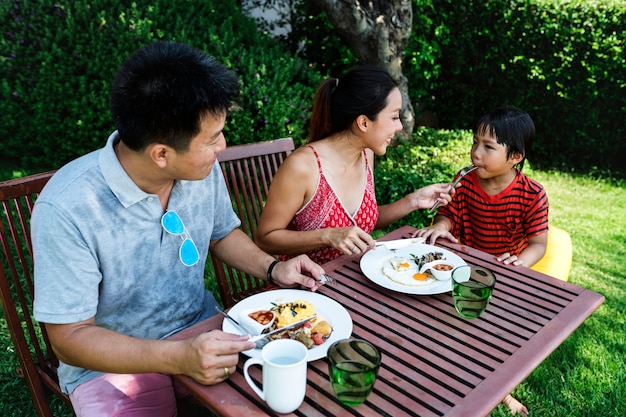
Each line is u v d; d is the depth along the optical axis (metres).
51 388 1.63
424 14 5.54
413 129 5.52
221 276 2.11
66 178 1.35
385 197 4.21
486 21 5.48
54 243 1.29
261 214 2.08
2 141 4.79
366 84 1.92
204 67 1.25
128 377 1.50
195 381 1.18
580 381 2.45
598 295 1.54
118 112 1.25
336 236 1.80
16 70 4.48
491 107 5.86
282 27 6.32
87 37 4.39
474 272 1.47
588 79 5.18
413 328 1.37
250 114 4.39
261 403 1.11
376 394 1.12
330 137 2.06
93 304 1.35
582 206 4.73
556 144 5.68
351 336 1.33
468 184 2.47
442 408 1.08
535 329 1.37
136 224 1.42
